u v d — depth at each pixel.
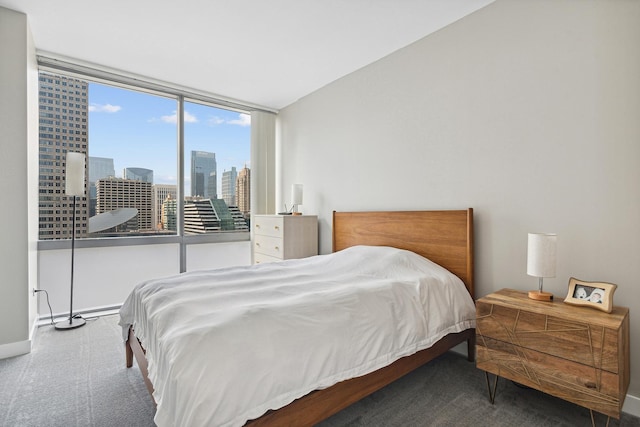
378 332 1.66
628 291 1.80
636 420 1.69
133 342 2.05
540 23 2.13
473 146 2.49
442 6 2.40
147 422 1.66
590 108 1.93
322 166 3.88
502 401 1.85
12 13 2.40
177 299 1.71
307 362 1.36
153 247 3.74
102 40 2.80
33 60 2.78
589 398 1.49
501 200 2.33
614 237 1.84
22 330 2.46
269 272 2.38
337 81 3.65
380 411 1.75
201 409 1.09
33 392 1.93
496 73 2.35
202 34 2.73
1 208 2.39
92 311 3.37
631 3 1.79
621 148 1.82
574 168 1.99
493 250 2.37
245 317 1.37
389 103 3.10
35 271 2.91
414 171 2.90
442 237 2.58
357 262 2.55
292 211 4.09
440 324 1.99
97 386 2.00
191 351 1.18
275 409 1.25
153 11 2.41
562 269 2.04
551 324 1.61
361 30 2.70
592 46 1.92
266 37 2.79
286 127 4.47
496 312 1.81
